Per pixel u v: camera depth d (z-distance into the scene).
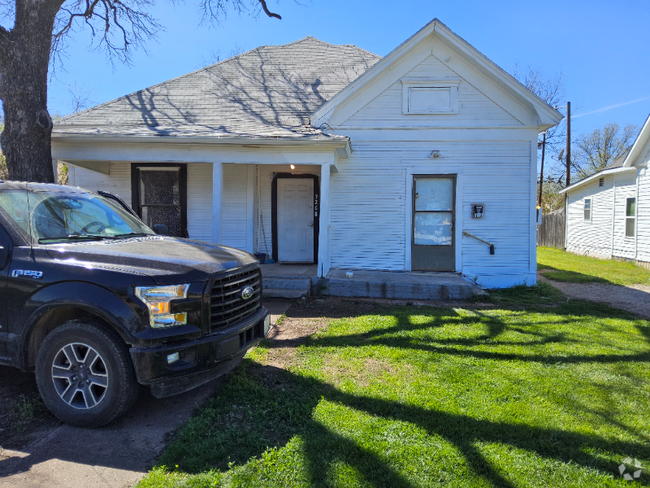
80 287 3.01
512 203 9.04
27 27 6.56
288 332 5.59
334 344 5.00
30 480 2.43
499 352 4.78
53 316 3.29
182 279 3.10
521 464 2.62
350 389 3.67
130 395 3.03
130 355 3.00
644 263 13.63
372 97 9.15
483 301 7.77
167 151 7.98
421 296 7.90
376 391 3.64
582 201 18.72
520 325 6.00
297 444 2.79
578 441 2.91
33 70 6.60
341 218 9.41
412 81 9.04
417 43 8.70
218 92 10.58
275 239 10.23
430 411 3.27
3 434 2.97
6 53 6.50
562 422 3.17
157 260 3.20
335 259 9.45
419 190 9.27
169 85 10.95
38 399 3.49
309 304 7.34
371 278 8.30
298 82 10.91
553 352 4.82
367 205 9.34
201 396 3.66
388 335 5.36
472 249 9.16
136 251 3.39
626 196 14.93
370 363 4.38
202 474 2.47
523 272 9.09
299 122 9.11
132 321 2.93
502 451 2.76
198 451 2.71
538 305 7.58
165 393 3.04
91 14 9.38
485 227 9.10
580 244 18.98
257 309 4.11
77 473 2.52
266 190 10.15
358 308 7.04
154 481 2.41
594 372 4.22
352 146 9.27
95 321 3.09
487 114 8.97
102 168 9.54
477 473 2.53
